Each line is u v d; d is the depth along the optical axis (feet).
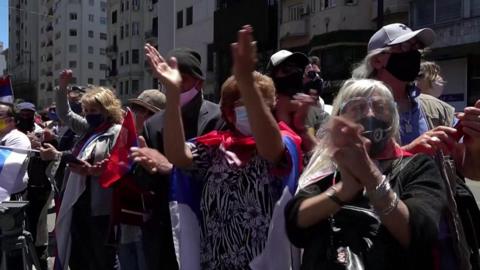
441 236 7.63
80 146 14.94
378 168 6.91
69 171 14.90
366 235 6.75
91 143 14.17
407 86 9.55
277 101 9.58
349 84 7.25
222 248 8.72
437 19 81.20
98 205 13.91
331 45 95.25
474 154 7.84
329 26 95.55
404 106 9.35
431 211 6.59
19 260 14.29
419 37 9.02
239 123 8.80
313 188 7.34
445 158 7.93
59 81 17.97
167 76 8.91
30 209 19.01
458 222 7.60
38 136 21.63
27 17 359.66
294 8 104.88
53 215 27.30
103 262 13.93
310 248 7.06
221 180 8.81
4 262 14.16
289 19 105.40
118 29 197.36
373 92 6.93
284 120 9.50
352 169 6.33
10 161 16.10
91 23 315.58
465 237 7.82
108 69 205.87
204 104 11.49
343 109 7.03
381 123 6.82
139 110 14.20
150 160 9.95
